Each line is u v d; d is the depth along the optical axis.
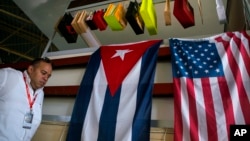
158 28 3.10
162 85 1.89
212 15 2.80
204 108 1.61
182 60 1.83
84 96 2.07
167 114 1.82
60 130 2.14
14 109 1.85
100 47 2.32
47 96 2.41
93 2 2.94
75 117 2.00
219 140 1.49
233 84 1.63
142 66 1.99
